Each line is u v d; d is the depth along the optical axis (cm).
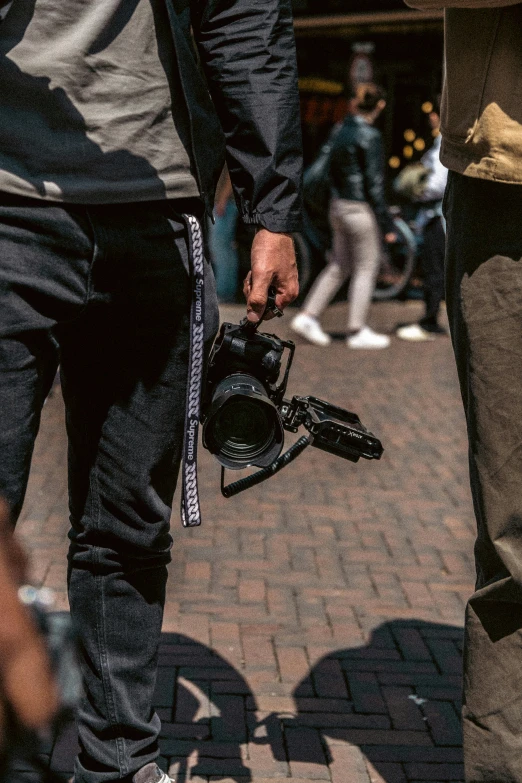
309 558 438
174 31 204
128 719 232
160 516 226
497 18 213
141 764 234
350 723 304
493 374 222
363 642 358
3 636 114
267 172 219
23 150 194
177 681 323
